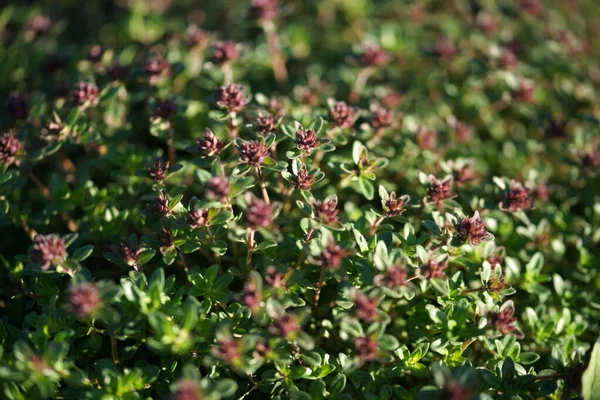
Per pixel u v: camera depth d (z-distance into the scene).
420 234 0.48
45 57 0.58
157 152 0.50
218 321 0.44
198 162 0.46
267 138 0.46
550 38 0.63
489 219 0.49
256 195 0.50
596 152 0.52
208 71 0.56
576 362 0.44
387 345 0.42
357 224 0.46
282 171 0.45
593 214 0.52
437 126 0.57
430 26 0.67
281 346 0.44
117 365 0.45
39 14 0.65
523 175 0.56
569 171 0.57
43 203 0.51
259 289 0.42
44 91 0.57
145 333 0.45
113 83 0.52
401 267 0.43
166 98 0.51
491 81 0.59
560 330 0.47
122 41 0.64
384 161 0.47
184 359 0.44
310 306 0.47
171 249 0.45
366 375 0.45
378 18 0.67
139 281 0.44
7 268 0.49
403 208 0.47
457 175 0.49
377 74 0.58
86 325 0.45
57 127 0.48
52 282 0.46
